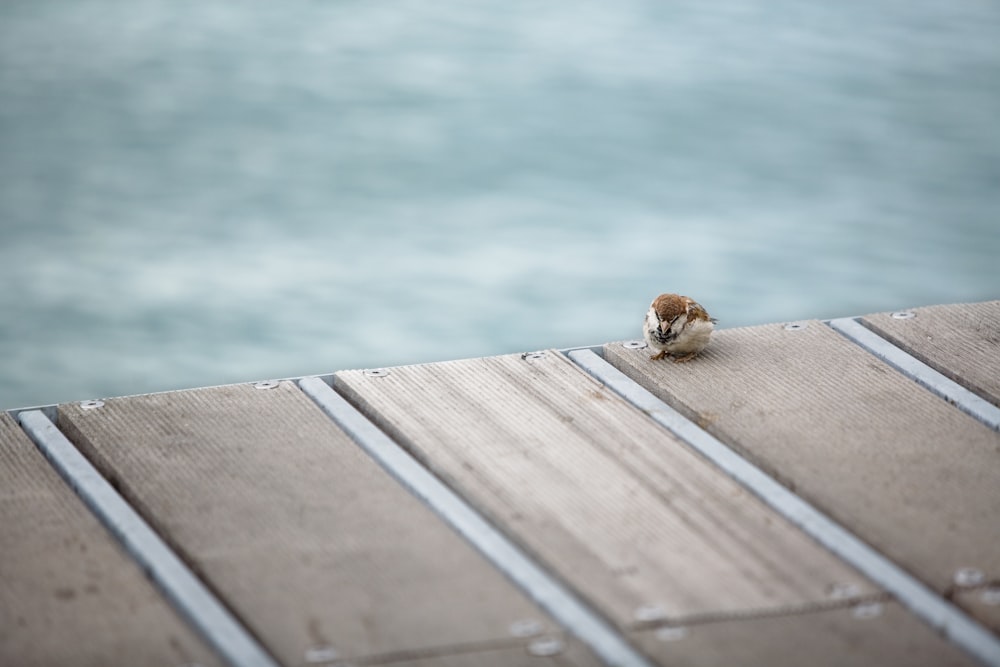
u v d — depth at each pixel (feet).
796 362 24.13
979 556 16.99
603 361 24.56
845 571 16.67
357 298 95.61
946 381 23.24
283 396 22.58
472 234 106.63
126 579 16.58
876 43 149.18
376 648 15.02
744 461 20.06
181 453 20.31
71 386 83.30
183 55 145.59
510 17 159.63
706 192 113.80
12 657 14.90
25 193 112.16
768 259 100.78
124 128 126.93
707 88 136.98
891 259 100.73
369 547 17.38
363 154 122.42
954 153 120.26
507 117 130.72
